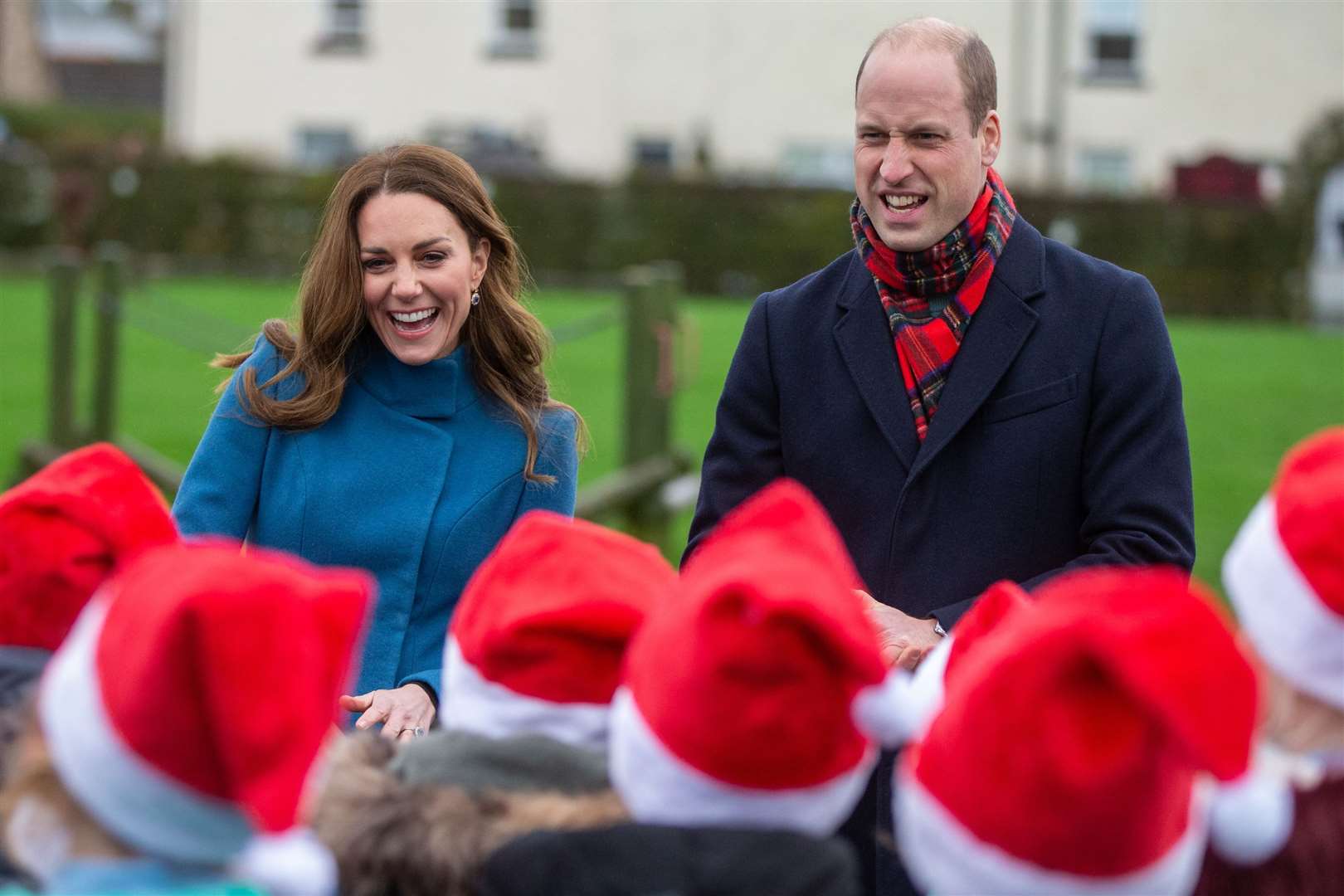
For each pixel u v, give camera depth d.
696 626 3.69
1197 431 24.69
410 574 6.52
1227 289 45.19
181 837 3.54
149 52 100.19
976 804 3.50
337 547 6.55
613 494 16.44
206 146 54.31
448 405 6.72
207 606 3.38
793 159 53.75
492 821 4.08
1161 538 6.04
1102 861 3.45
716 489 6.68
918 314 6.43
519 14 53.97
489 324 6.80
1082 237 45.47
